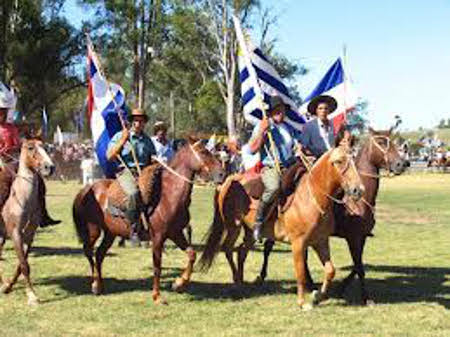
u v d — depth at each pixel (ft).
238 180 33.63
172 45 164.55
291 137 32.35
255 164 33.12
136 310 30.12
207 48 162.40
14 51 142.82
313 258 44.37
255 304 31.37
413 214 74.02
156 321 28.35
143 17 147.84
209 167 30.86
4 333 26.61
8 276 37.76
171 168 31.60
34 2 147.43
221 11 150.92
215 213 34.47
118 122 36.09
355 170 28.17
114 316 29.12
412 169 173.99
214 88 169.58
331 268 30.73
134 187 31.40
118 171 33.37
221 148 71.15
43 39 144.66
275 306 30.99
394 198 95.35
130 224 31.71
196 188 125.70
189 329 27.14
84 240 33.78
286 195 30.81
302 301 30.60
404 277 38.32
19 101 151.74
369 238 54.90
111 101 36.11
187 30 152.35
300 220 29.81
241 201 32.99
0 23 145.48
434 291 34.47
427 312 29.96
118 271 39.45
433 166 171.53
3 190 32.48
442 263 43.09
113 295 33.12
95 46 150.71
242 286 33.94
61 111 245.86
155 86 203.10
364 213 31.50
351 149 28.60
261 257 44.60
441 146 205.77
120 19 147.64
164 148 44.50
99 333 26.61
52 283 35.99
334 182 28.78
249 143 32.04
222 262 42.57
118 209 31.96
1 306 30.96
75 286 35.29
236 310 30.22
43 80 151.02
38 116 162.81
